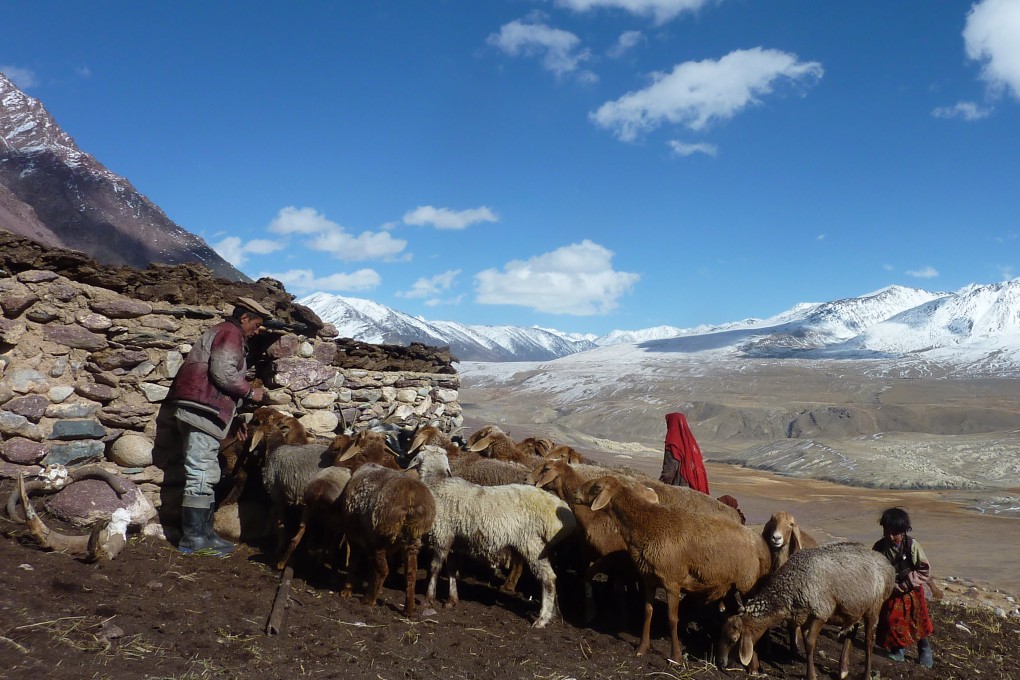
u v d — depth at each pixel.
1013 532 20.05
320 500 7.08
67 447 7.52
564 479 7.49
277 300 9.23
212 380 7.50
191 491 7.42
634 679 5.93
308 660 5.36
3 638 4.80
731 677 6.27
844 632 6.82
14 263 7.32
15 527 6.77
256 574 7.02
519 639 6.43
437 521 6.89
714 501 7.80
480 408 91.25
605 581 8.14
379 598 6.86
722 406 80.62
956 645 8.19
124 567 6.44
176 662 4.98
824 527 20.30
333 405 9.98
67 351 7.63
